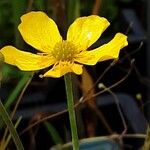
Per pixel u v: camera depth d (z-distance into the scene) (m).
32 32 0.20
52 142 0.35
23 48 0.35
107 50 0.18
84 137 0.31
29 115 0.35
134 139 0.35
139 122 0.35
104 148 0.31
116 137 0.30
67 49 0.19
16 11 0.32
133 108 0.36
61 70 0.17
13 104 0.36
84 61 0.19
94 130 0.33
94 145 0.31
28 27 0.20
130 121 0.35
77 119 0.31
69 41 0.19
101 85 0.29
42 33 0.20
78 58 0.19
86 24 0.20
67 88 0.18
